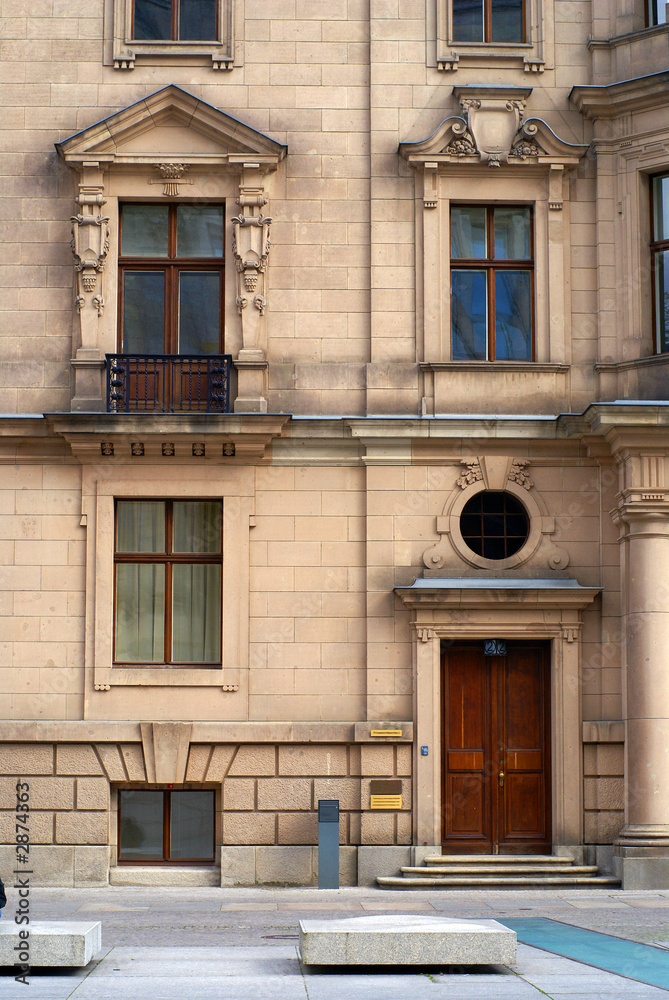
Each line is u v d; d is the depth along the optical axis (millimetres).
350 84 17156
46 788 15797
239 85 17109
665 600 15539
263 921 12469
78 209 16781
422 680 16000
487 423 16344
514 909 13320
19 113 16969
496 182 17016
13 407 16484
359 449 16516
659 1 17141
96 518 16297
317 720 16047
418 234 16875
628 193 16719
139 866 15945
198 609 16469
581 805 15945
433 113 17094
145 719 16000
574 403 16703
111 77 17094
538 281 16891
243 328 16547
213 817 16094
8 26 17141
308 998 8477
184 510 16594
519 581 16172
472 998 8484
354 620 16266
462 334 17062
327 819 15383
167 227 17016
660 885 15125
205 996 8539
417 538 16375
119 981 9102
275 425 16031
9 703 16016
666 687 15461
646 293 16625
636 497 15586
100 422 15922
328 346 16734
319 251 16859
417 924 9867
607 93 16719
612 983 9062
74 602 16219
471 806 16203
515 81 17234
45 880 15633
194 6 17344
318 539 16391
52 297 16703
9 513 16328
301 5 17250
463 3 17375
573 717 16062
